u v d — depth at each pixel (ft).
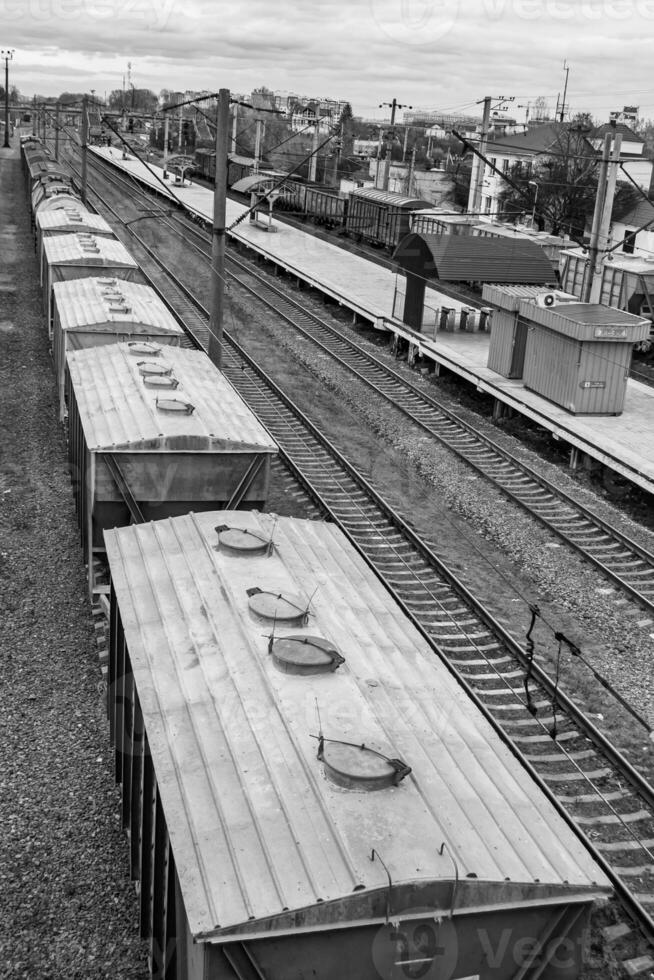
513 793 20.74
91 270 82.07
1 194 195.52
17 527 50.24
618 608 46.85
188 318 106.73
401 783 19.99
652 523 58.80
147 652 24.63
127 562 29.76
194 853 18.29
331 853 18.12
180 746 21.06
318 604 27.09
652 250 164.04
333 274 130.00
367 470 64.18
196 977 17.76
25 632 40.06
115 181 241.35
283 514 55.98
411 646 26.18
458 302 115.03
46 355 84.58
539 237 128.98
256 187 184.03
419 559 51.39
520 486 62.34
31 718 34.14
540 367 76.23
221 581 27.71
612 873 28.66
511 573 50.34
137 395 45.19
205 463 40.98
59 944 24.71
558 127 197.77
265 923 16.94
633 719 37.91
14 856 27.53
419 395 83.20
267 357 93.40
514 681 40.06
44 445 63.05
